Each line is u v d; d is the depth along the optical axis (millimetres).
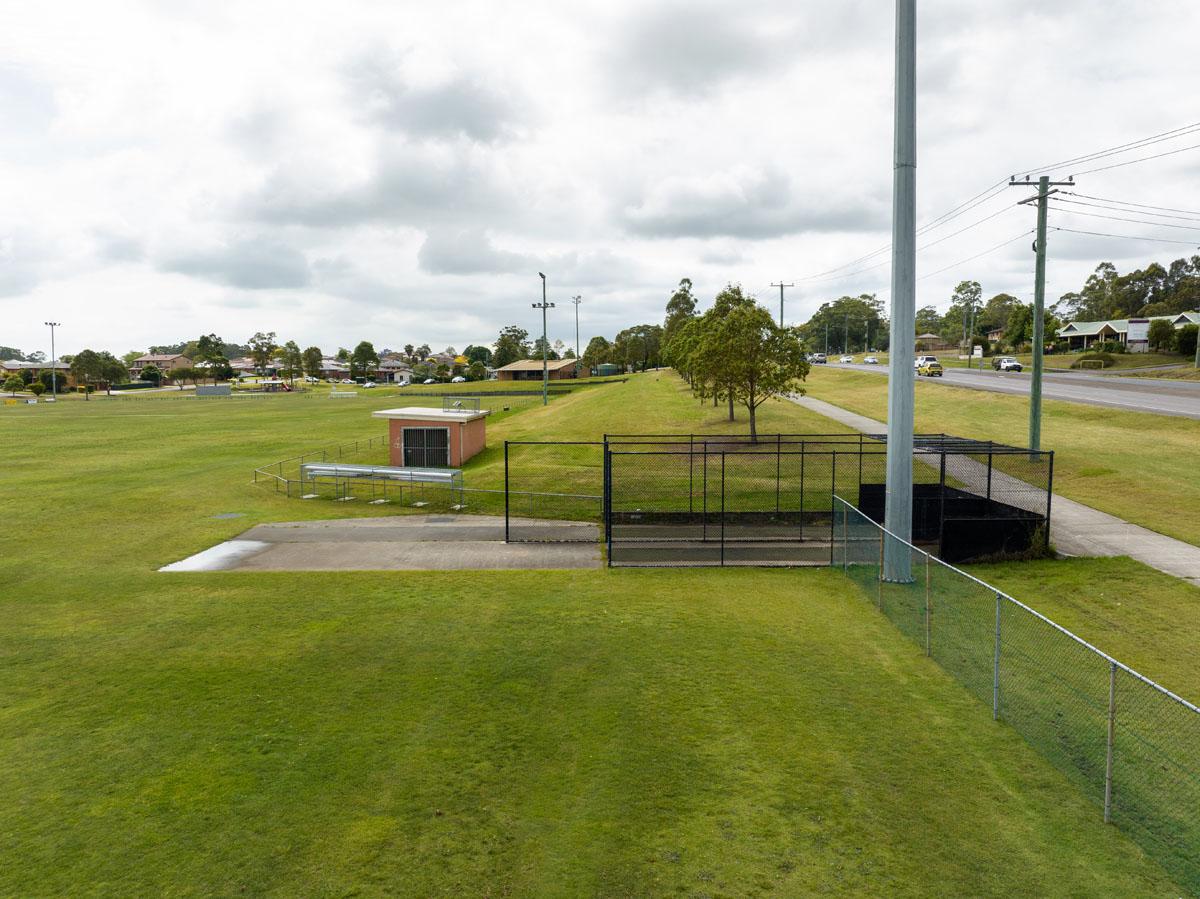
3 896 6191
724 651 11562
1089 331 106125
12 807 7531
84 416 68188
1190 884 6277
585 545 18844
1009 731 8945
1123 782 7773
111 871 6531
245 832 7074
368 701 9875
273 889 6289
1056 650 11430
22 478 30547
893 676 10594
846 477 25312
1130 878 6371
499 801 7570
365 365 184625
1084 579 14883
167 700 9953
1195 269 144750
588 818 7273
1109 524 18656
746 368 31984
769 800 7555
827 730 9016
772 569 16484
